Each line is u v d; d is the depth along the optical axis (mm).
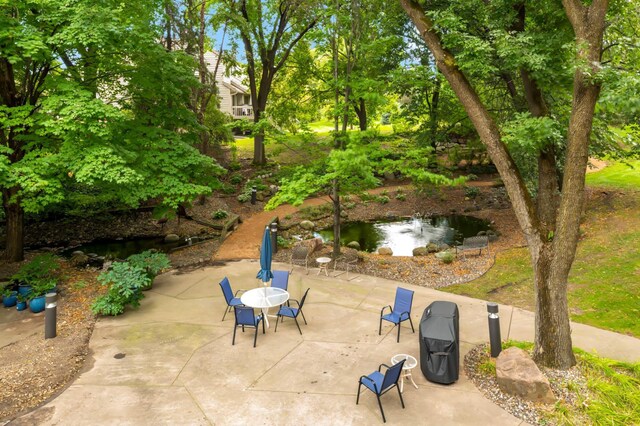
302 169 13586
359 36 13266
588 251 13867
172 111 14359
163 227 20312
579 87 6461
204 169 14797
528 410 6117
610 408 6039
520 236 17453
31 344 8648
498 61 12648
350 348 8211
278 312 9344
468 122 21375
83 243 18359
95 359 7891
